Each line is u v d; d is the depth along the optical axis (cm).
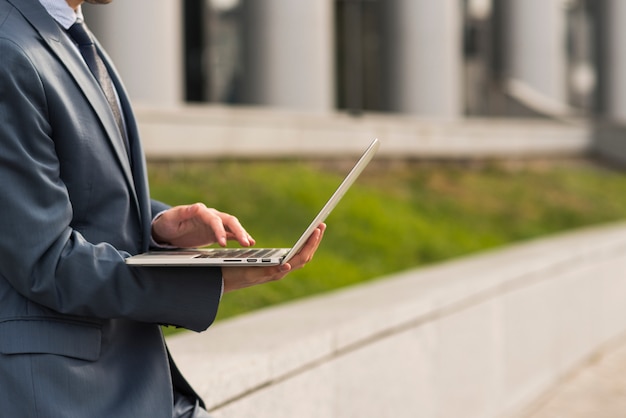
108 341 179
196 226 201
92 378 174
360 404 412
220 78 2053
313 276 720
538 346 667
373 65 2277
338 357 393
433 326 492
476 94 2741
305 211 945
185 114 990
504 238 1195
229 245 759
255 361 328
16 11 171
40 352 167
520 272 628
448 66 1944
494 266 627
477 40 3080
